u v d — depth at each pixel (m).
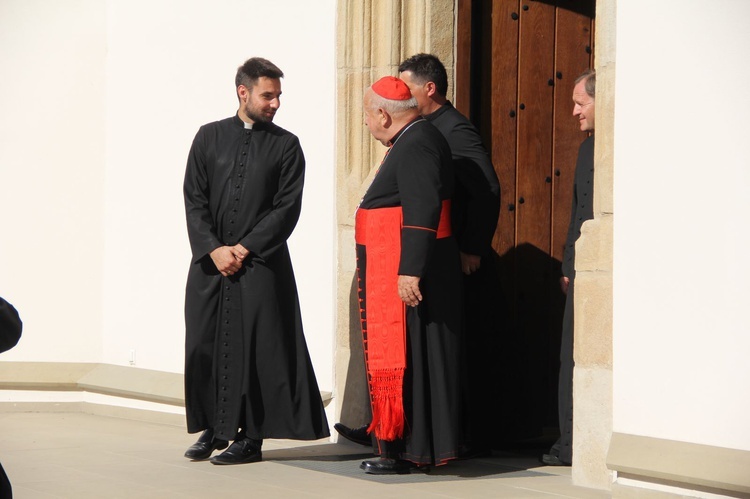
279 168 7.66
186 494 6.44
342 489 6.64
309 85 8.94
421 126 7.06
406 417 7.09
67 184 10.45
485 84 8.59
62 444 8.37
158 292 9.98
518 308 8.62
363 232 7.17
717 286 6.10
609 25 6.65
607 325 6.67
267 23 9.25
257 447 7.64
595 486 6.74
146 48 10.13
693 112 6.23
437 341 7.07
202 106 9.72
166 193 9.96
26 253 10.44
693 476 5.97
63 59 10.44
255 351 7.53
